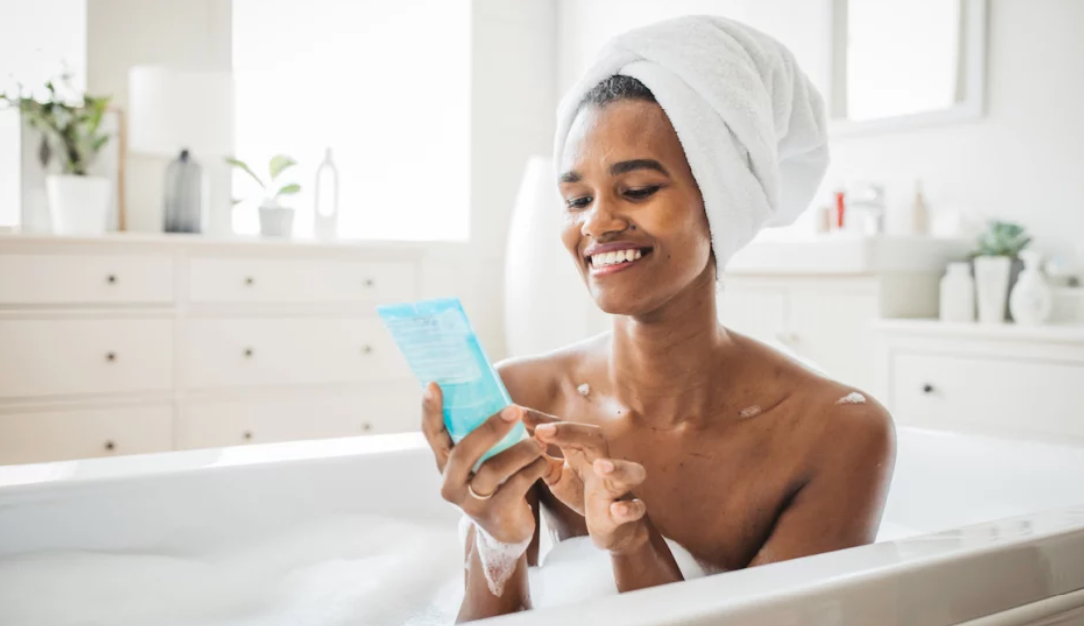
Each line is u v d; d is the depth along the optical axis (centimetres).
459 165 346
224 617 89
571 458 58
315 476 106
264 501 102
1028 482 108
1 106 257
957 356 183
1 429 221
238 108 300
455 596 97
